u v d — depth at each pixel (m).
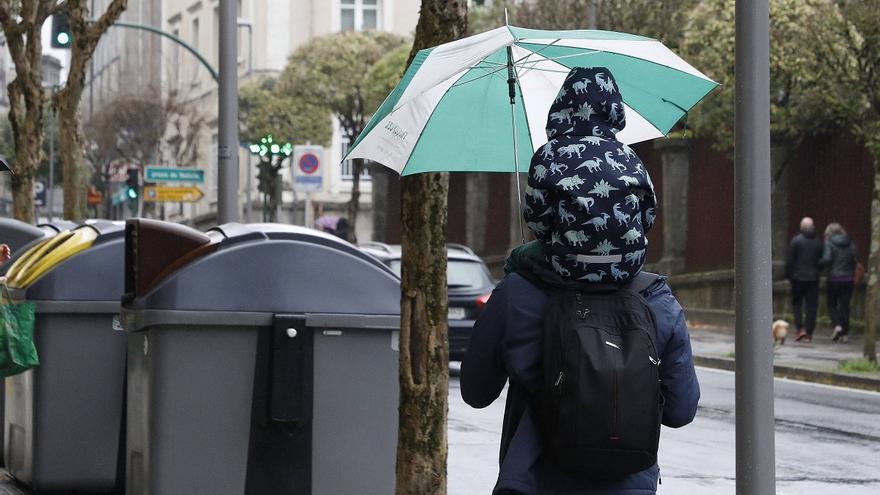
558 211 8.55
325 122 97.75
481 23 72.38
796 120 52.50
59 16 50.31
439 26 12.30
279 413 14.03
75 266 17.17
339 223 76.62
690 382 8.80
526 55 11.42
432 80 10.48
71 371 17.12
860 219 52.75
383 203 99.19
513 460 8.49
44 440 17.09
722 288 60.25
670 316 8.70
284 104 97.00
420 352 12.28
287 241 14.26
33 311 16.20
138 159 124.94
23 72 36.25
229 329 14.00
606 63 11.15
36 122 36.50
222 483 13.96
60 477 17.16
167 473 13.84
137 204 90.75
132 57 145.38
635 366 8.26
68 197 36.50
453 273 38.59
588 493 8.49
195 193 78.50
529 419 8.63
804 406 32.97
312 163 59.41
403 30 117.50
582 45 10.51
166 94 135.88
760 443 11.48
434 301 12.28
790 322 55.31
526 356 8.60
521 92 11.85
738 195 11.65
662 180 66.00
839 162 53.69
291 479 14.12
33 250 18.17
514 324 8.66
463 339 38.12
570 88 8.82
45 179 155.88
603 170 8.55
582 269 8.54
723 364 44.31
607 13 60.22
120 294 17.28
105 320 17.25
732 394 35.41
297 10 116.62
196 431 13.91
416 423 12.27
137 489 14.54
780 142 56.06
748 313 11.55
